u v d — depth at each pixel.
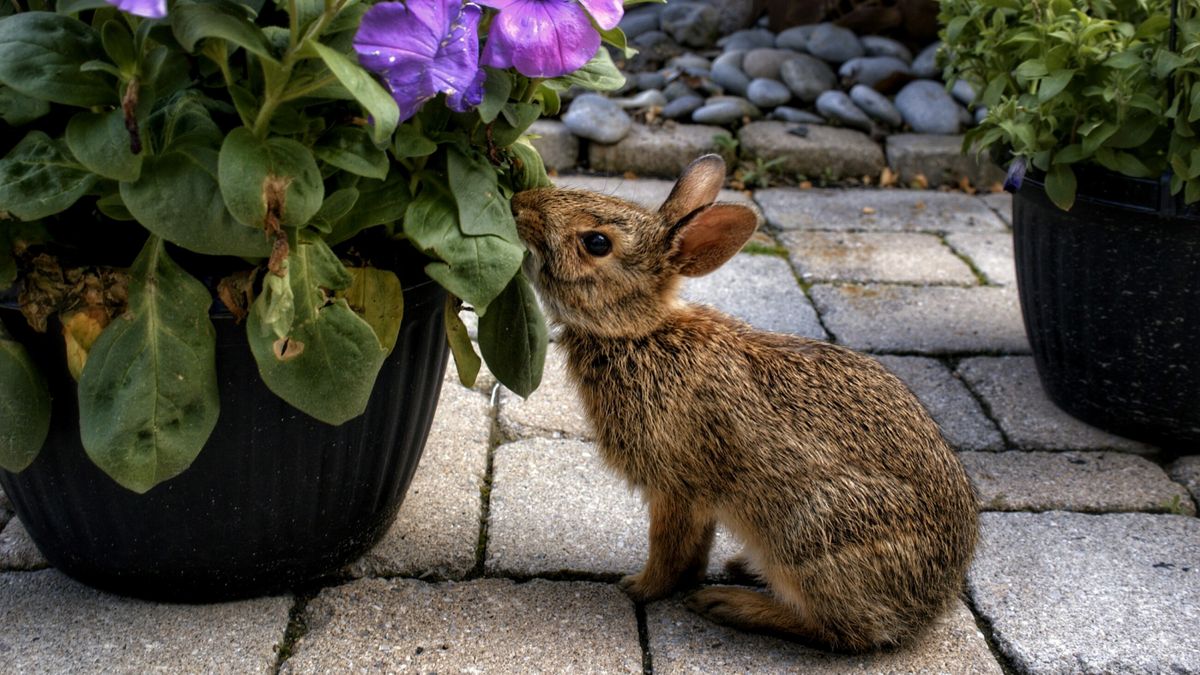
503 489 0.80
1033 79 0.84
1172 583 0.75
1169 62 0.78
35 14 0.57
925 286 1.07
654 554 0.72
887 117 1.37
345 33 0.58
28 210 0.57
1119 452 0.87
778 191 1.28
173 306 0.60
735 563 0.76
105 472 0.63
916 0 1.50
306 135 0.60
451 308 0.66
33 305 0.60
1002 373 0.95
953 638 0.71
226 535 0.68
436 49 0.58
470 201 0.62
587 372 0.71
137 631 0.69
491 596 0.72
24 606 0.70
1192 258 0.81
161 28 0.57
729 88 1.42
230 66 0.60
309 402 0.61
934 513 0.69
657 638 0.70
